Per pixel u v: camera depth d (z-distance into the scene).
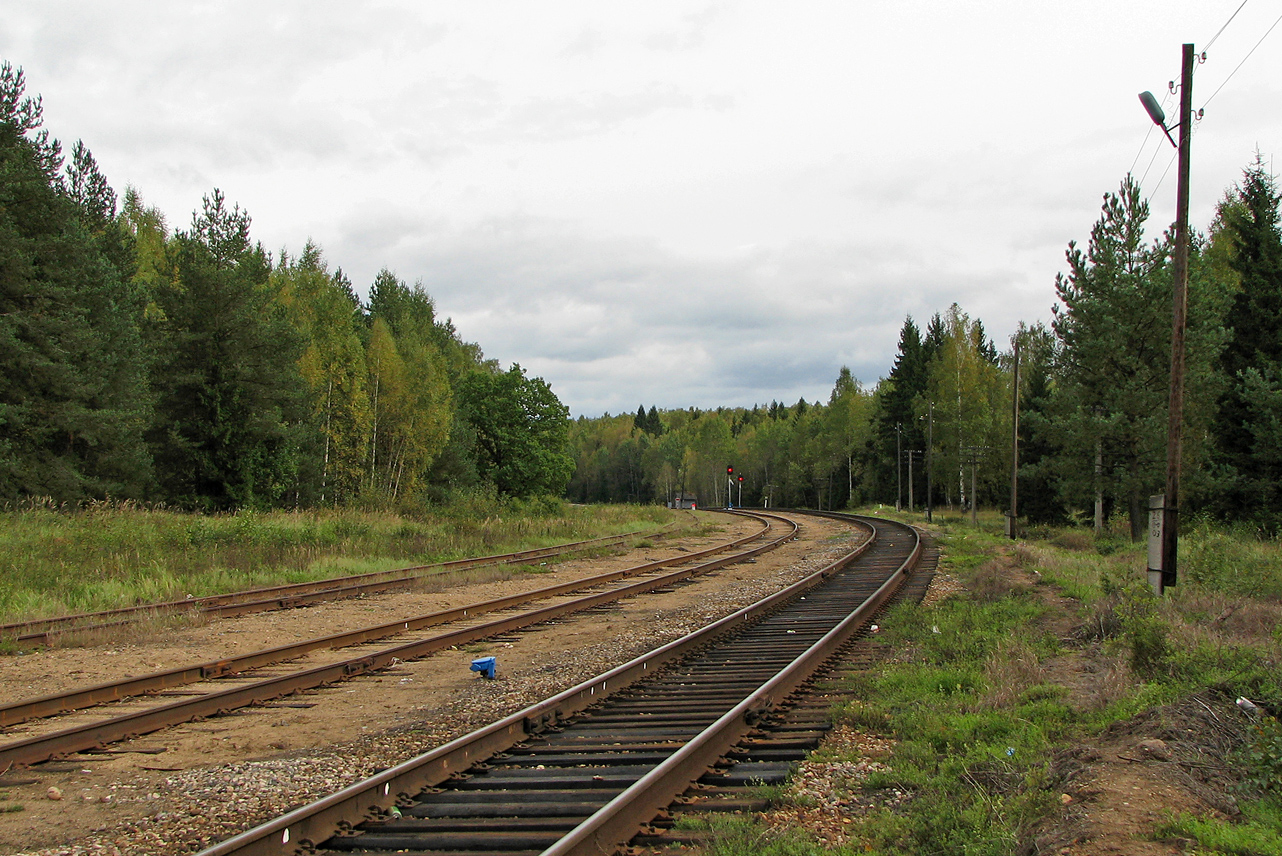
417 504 34.53
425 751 7.35
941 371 68.19
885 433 84.25
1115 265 35.28
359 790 5.58
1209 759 5.99
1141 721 6.93
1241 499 28.94
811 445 106.62
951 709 8.26
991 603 15.80
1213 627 10.74
